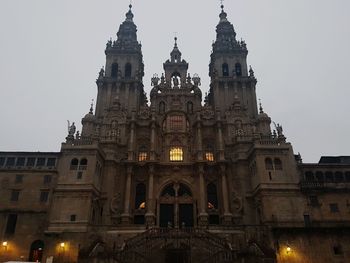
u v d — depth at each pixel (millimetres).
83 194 48500
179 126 62969
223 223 52281
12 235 46656
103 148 57844
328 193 49688
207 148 61406
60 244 44312
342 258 42125
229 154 59156
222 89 67188
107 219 52188
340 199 49312
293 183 50156
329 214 48125
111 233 45094
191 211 55406
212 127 63188
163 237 40250
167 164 57688
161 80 68375
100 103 64500
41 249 46188
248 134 59812
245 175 56094
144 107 64938
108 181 54938
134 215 54312
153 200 54375
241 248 39500
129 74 70500
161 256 39219
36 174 50656
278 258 41562
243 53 72500
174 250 40750
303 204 48656
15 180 50219
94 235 44969
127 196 54031
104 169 56031
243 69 70188
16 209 48125
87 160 51406
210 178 57906
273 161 52094
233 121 62094
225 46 74000
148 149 60844
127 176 56125
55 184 49844
